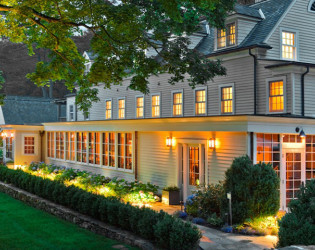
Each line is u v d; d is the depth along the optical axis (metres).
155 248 8.60
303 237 7.07
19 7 11.64
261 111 17.31
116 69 14.32
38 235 10.39
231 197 11.19
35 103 39.09
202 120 14.11
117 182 17.33
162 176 16.75
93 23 12.96
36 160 28.38
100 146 21.22
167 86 22.05
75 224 11.73
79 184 18.30
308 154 14.12
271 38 17.72
